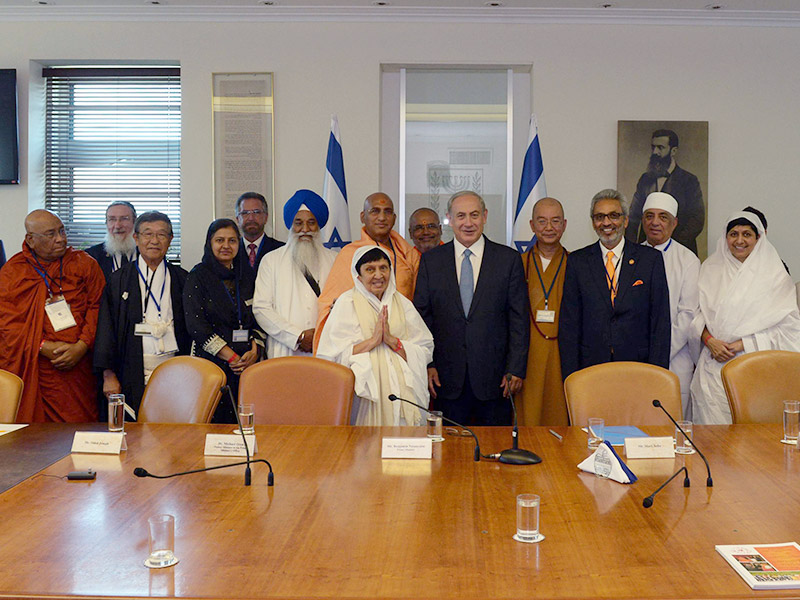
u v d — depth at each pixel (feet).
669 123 18.92
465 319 13.03
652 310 13.47
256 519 6.29
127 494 6.96
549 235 14.02
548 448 8.68
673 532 5.99
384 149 19.84
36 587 5.02
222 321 13.78
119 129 19.98
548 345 13.83
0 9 18.67
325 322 12.66
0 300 13.70
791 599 4.88
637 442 8.30
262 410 10.52
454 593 4.92
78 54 19.11
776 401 10.66
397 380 11.60
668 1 17.93
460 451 8.55
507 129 19.75
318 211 15.08
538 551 5.60
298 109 19.03
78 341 13.88
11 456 8.23
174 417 10.52
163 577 5.17
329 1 18.12
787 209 19.10
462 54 19.01
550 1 18.07
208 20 18.93
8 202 19.26
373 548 5.66
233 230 13.96
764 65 19.01
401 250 14.76
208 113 19.04
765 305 13.92
